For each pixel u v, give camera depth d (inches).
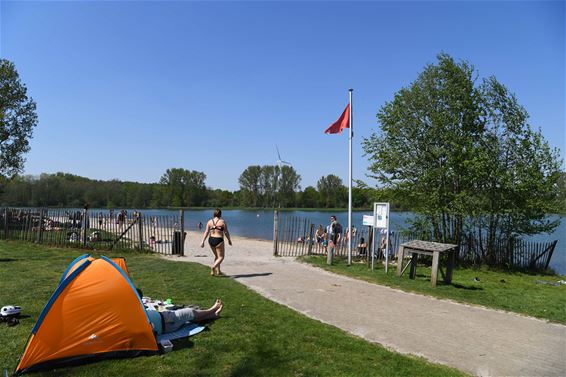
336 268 552.1
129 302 221.9
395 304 358.6
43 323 200.1
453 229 722.2
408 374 202.7
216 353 218.8
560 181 698.2
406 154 724.0
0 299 311.3
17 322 254.8
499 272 660.7
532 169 672.4
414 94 713.0
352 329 280.4
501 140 712.4
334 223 761.6
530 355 241.6
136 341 217.2
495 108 709.9
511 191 676.7
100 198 4212.6
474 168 651.5
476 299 391.5
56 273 432.1
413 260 493.4
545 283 550.9
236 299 337.7
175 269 483.8
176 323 251.0
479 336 275.6
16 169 1373.0
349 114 637.9
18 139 1352.1
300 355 219.5
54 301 205.0
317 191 5172.2
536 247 770.8
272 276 469.4
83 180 4901.6
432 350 245.3
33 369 194.9
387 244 528.4
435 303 369.4
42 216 737.0
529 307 366.0
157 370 196.4
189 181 5147.6
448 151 688.4
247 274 476.4
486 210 688.4
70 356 203.5
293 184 5152.6
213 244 452.1
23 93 1350.9
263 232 1942.7
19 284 367.2
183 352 219.8
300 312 318.0
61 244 690.8
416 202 736.3
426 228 721.6
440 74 708.7
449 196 696.4
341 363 212.1
